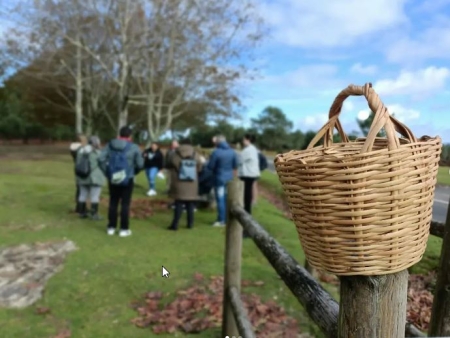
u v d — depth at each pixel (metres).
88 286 3.88
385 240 0.77
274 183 12.66
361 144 1.02
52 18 12.88
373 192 0.75
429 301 1.73
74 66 19.12
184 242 5.51
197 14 13.75
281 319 3.20
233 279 2.92
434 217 1.87
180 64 14.62
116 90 18.59
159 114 16.58
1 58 15.65
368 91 0.83
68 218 6.88
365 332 0.83
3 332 3.00
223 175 6.54
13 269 4.32
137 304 3.50
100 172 6.85
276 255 1.83
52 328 3.08
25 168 15.78
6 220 6.59
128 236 5.77
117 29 13.59
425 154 0.77
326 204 0.78
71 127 35.25
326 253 0.81
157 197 9.45
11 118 38.12
